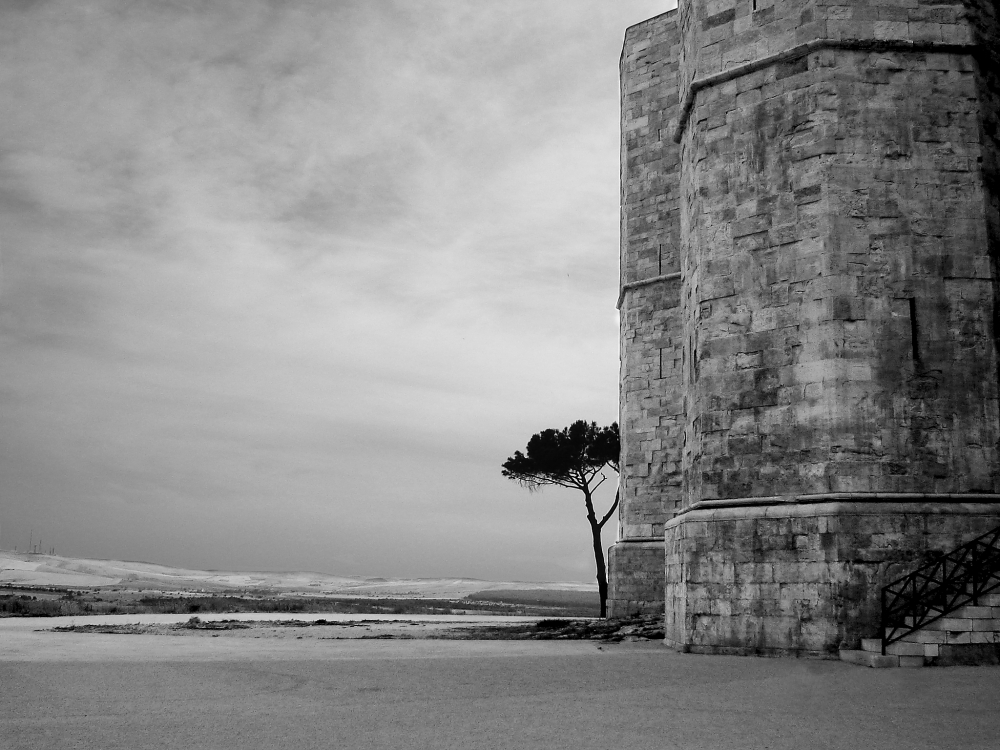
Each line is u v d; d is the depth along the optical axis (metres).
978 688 11.96
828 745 8.32
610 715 9.99
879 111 18.27
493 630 25.73
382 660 15.72
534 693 11.79
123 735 8.65
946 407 17.38
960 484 17.11
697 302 19.89
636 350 33.25
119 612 39.88
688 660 16.25
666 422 32.00
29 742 8.28
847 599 16.48
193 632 24.45
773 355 18.38
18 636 21.61
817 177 18.27
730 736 8.77
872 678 13.16
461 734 8.80
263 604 48.72
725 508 18.38
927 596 15.70
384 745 8.25
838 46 18.47
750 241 19.05
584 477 51.91
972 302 17.73
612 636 23.34
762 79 19.39
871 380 17.44
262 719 9.63
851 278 17.75
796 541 17.20
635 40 35.72
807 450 17.66
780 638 17.05
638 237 34.06
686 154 21.72
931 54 18.50
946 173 18.09
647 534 31.67
